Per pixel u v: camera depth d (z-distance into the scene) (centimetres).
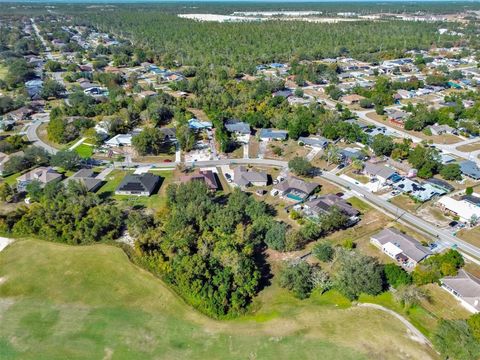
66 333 6594
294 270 7506
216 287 7306
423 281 7475
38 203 10262
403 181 11569
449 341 5947
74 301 7306
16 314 7006
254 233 8819
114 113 17300
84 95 18612
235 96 19150
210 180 11400
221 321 6912
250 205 9662
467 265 8231
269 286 7750
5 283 7762
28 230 9031
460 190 11306
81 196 9994
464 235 9256
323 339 6425
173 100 18800
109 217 9088
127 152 13775
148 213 10038
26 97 19025
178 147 14200
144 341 6438
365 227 9600
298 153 13838
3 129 15612
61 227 8894
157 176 11762
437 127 15800
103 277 7881
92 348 6297
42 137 15112
